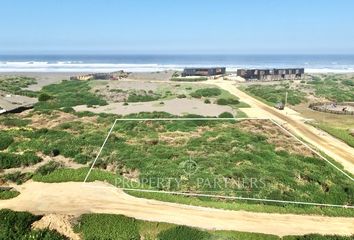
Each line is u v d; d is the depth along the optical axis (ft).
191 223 82.89
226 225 82.43
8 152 126.72
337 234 80.64
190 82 343.05
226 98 248.32
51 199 93.25
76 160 119.85
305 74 454.81
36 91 290.15
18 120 168.76
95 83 324.80
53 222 80.48
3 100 217.36
